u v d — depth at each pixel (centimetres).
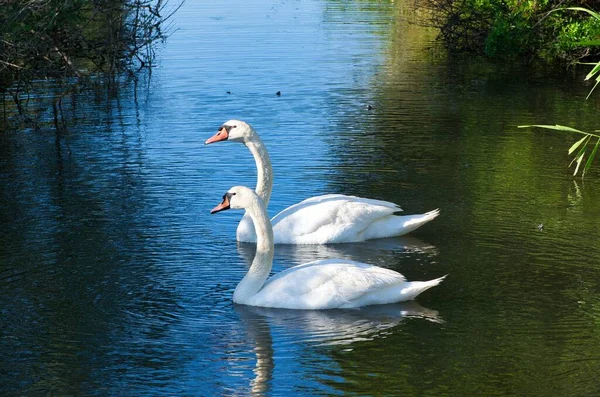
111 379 882
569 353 935
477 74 2669
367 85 2417
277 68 2622
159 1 2564
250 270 1073
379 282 1052
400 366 907
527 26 2919
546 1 2991
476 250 1236
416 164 1664
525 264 1183
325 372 895
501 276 1145
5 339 966
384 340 965
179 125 1977
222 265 1190
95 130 1966
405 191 1495
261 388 864
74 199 1463
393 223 1302
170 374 891
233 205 1067
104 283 1121
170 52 2889
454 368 902
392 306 1056
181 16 3656
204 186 1531
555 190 1505
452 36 3203
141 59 2808
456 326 999
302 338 970
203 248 1252
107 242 1266
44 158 1738
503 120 2047
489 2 3094
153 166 1656
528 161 1689
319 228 1287
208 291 1101
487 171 1620
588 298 1073
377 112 2098
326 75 2541
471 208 1412
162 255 1220
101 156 1738
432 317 1023
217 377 885
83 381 878
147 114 2100
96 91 2392
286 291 1052
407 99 2261
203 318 1021
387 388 863
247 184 1536
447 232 1311
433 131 1927
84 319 1018
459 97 2306
